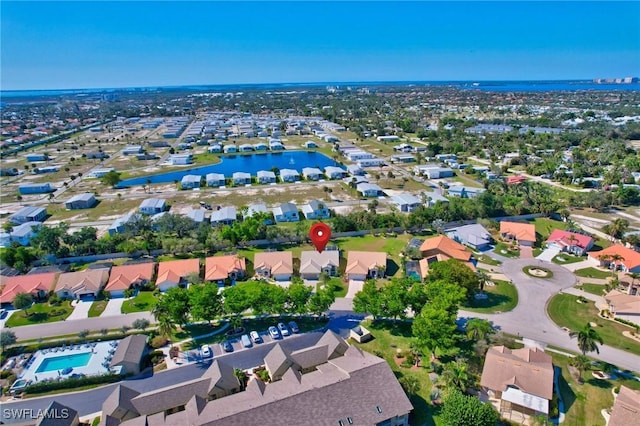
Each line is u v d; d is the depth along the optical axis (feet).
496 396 205.87
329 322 281.13
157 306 263.90
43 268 344.49
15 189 625.82
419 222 438.40
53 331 271.69
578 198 513.86
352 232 432.25
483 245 400.88
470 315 285.23
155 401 193.26
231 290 272.31
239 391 210.18
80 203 535.19
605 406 201.05
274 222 474.08
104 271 332.19
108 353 246.27
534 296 310.24
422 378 222.89
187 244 383.04
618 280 316.19
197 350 249.55
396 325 276.00
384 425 187.01
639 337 258.98
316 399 182.09
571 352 244.42
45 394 216.95
